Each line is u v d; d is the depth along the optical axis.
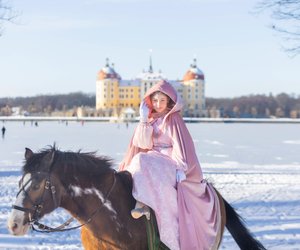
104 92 151.00
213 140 51.25
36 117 151.12
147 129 5.01
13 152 32.22
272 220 11.12
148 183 4.62
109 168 4.67
